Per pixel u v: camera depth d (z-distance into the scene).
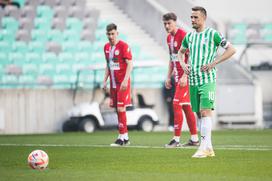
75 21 68.88
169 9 66.44
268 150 29.59
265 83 67.38
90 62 66.75
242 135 43.97
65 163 24.89
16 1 68.38
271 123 64.69
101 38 68.50
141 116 54.97
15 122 56.19
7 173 21.42
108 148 31.94
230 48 27.16
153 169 22.56
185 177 20.00
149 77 65.06
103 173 21.39
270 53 71.69
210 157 26.47
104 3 71.50
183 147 32.38
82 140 39.91
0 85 62.34
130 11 70.06
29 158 22.69
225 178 19.72
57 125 57.50
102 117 55.03
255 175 20.53
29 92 56.66
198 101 27.75
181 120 33.34
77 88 58.09
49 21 68.31
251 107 61.75
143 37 68.19
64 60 66.25
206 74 27.16
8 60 65.31
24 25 67.69
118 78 34.94
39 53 66.38
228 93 61.31
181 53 28.41
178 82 33.41
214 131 50.38
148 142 37.28
